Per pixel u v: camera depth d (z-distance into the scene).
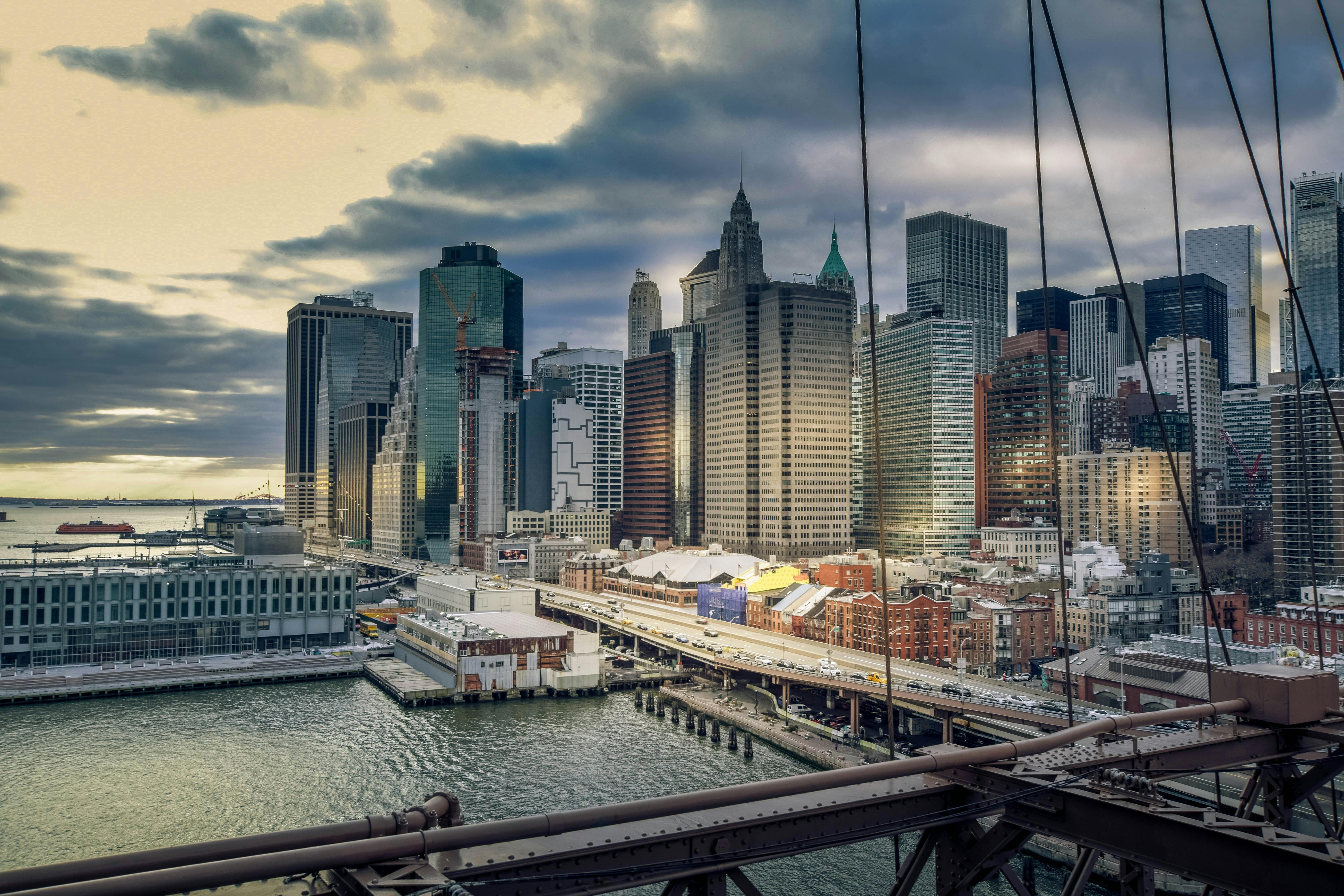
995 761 20.08
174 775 142.62
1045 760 20.62
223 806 128.12
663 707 193.38
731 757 154.88
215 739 166.00
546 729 175.50
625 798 132.38
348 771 145.75
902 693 156.00
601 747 161.50
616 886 16.23
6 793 134.00
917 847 19.86
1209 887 21.33
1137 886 18.22
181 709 192.00
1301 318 38.84
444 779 141.75
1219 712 24.45
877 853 106.56
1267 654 146.25
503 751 158.88
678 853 17.03
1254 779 24.34
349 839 14.97
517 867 15.66
